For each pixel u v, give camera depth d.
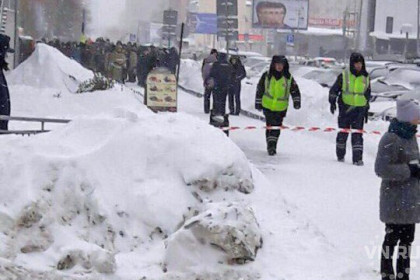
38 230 9.90
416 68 33.59
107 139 11.32
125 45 53.16
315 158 19.89
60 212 10.26
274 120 20.05
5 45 17.53
